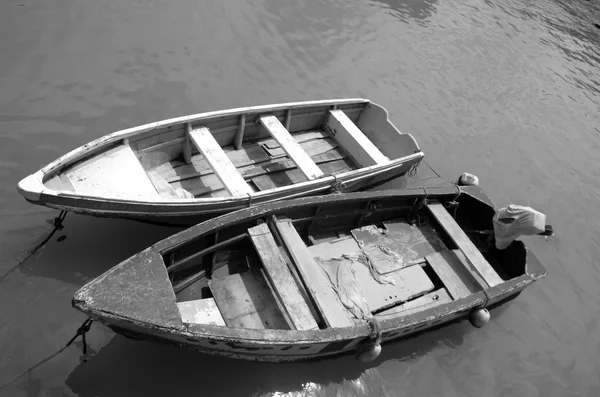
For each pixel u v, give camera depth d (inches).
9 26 416.5
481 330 310.8
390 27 584.1
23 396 224.4
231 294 259.1
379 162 338.3
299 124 374.0
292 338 218.5
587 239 402.0
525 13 742.5
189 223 288.8
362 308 267.3
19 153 327.0
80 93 382.6
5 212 290.0
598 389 300.0
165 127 298.5
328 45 518.3
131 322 197.8
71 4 456.4
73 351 242.1
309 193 307.3
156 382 241.6
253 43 486.6
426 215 339.6
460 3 703.1
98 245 287.0
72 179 259.3
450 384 279.7
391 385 270.2
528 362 302.7
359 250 305.1
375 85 490.3
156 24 467.5
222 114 318.7
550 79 591.8
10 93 365.4
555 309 339.6
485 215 338.6
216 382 247.4
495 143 469.7
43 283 264.7
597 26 783.1
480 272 296.2
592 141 512.4
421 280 297.4
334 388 260.2
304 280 253.9
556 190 439.2
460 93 517.7
